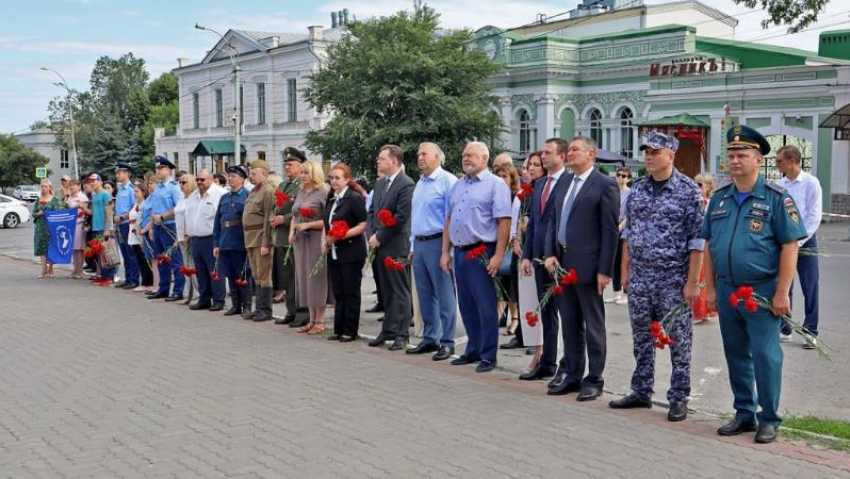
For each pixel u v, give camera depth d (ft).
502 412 21.89
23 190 245.04
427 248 28.94
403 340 30.63
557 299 23.93
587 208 23.03
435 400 23.16
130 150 229.86
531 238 25.43
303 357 28.94
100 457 18.63
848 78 92.68
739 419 19.84
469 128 111.34
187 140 207.92
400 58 108.99
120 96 283.79
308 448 19.03
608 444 19.11
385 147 30.94
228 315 38.37
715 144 105.50
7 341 31.89
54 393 24.17
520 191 29.71
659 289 21.20
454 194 27.76
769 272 18.98
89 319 37.04
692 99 107.86
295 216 33.71
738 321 19.48
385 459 18.24
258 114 181.37
